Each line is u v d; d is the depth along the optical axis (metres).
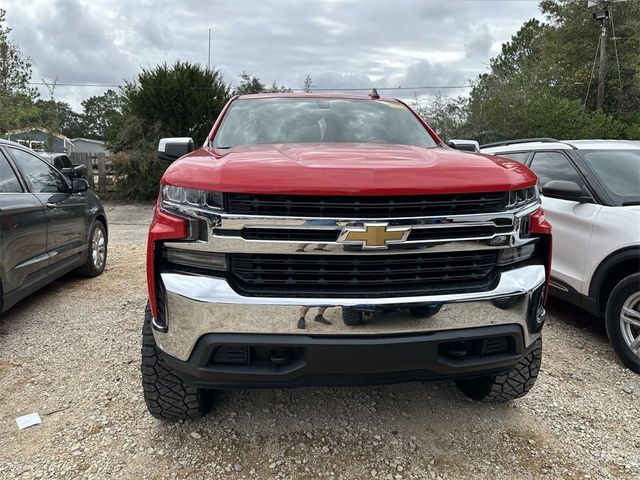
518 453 2.52
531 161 4.95
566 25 31.64
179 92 14.80
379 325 2.04
